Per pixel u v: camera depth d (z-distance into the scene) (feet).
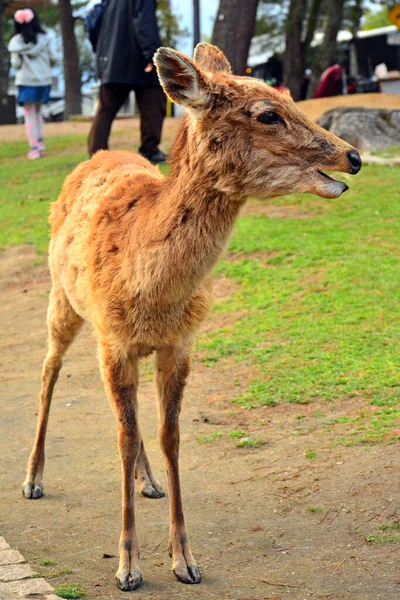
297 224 35.32
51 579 14.14
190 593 13.83
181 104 14.29
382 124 46.42
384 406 20.16
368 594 13.33
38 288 35.19
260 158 14.43
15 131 77.20
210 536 15.79
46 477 19.17
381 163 42.70
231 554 15.08
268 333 25.99
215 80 14.44
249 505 16.84
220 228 14.67
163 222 14.67
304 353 24.03
